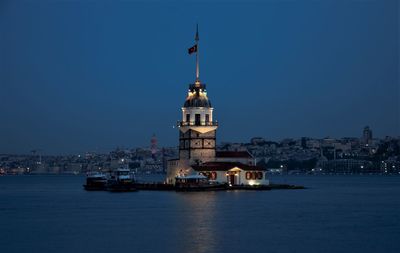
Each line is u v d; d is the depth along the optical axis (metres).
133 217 141.62
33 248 102.31
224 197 197.50
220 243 105.94
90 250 100.38
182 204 171.75
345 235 114.94
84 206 173.75
